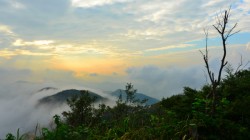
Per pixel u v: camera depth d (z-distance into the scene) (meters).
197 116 9.32
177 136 8.84
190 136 8.59
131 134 9.16
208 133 8.88
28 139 8.62
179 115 10.82
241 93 11.81
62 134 8.87
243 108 9.94
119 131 9.75
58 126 9.20
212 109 9.91
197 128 8.91
